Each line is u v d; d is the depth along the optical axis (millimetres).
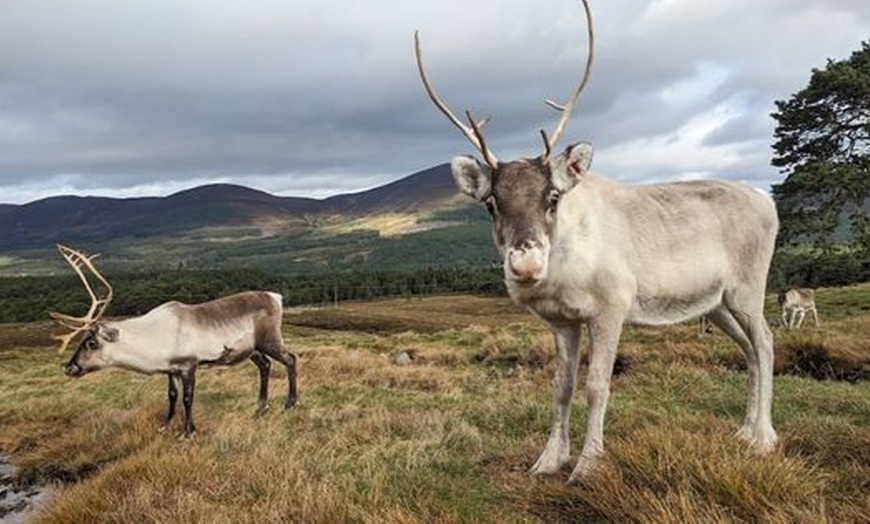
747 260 6426
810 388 9133
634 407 8320
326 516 5004
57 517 6246
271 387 14188
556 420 6102
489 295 110250
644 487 4910
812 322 25250
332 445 7840
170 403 10773
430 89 5422
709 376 10695
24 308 96500
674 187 6398
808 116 36188
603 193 5898
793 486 4633
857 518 4207
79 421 12672
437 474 6137
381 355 19344
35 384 20531
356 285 123938
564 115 5367
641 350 13617
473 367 15836
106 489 6559
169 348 10367
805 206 34594
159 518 5516
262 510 5320
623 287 5570
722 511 4348
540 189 5031
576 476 5496
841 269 42438
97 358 10188
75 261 10805
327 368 16594
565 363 6035
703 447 5289
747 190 6652
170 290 106625
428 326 60688
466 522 4730
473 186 5402
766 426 6195
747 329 6473
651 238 5855
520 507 5207
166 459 7043
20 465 10047
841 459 5605
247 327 11320
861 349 11352
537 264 4770
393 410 10273
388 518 4758
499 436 7879
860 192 32812
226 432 8883
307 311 90688
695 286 6055
